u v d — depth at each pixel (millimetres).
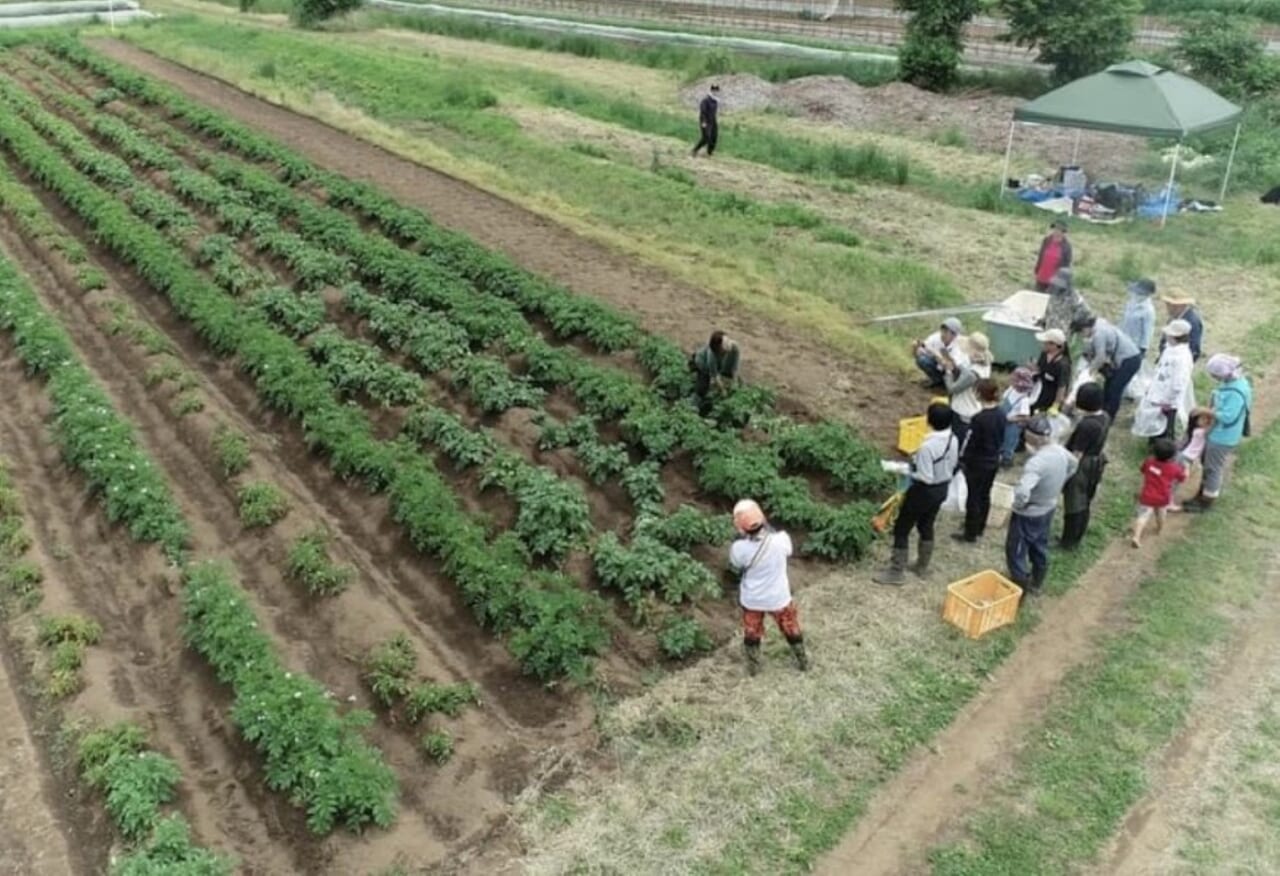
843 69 43500
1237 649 11773
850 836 9430
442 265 21141
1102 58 38594
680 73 45188
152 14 51562
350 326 19156
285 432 15953
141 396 16922
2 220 24281
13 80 35875
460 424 15367
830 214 26078
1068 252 18734
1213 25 37562
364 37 50219
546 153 29484
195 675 11266
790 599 10969
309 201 24406
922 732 10539
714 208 25734
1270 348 18953
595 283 20938
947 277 21906
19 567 12695
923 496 12023
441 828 9484
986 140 34062
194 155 28297
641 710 10719
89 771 9875
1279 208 26797
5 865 9242
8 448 15500
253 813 9695
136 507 13469
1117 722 10703
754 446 14984
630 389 15977
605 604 12023
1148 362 17969
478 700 10820
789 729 10516
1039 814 9664
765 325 19359
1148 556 13383
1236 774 10094
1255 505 14547
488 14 59094
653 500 14000
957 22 40906
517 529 13188
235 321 18297
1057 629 12047
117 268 21969
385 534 13508
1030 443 12133
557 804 9680
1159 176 29375
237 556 13195
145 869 8734
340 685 11133
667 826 9469
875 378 17438
